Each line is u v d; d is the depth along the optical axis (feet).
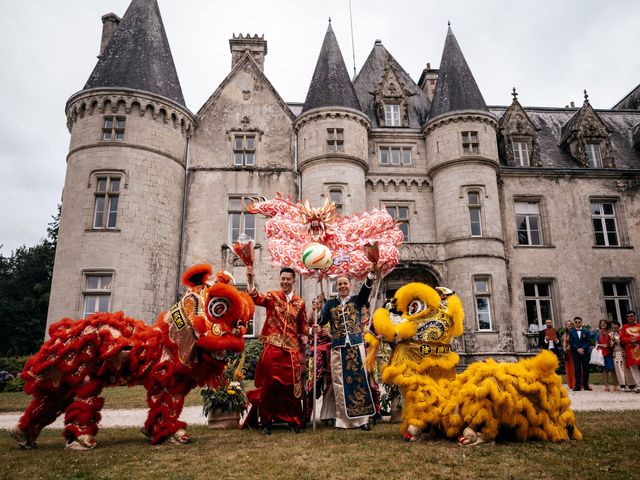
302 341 18.85
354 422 18.06
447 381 15.80
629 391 34.96
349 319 18.79
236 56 79.82
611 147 79.97
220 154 69.67
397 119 75.77
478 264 63.87
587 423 17.78
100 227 59.47
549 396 14.92
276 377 17.37
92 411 14.89
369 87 81.25
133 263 58.29
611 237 73.61
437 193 69.67
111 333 15.33
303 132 68.90
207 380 16.20
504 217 70.85
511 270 68.85
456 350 61.21
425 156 72.69
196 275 16.53
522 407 14.30
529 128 75.56
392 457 12.63
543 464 11.75
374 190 70.44
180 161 66.44
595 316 68.28
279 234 19.83
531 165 74.18
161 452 13.75
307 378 20.33
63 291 56.80
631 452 12.89
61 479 10.89
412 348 16.15
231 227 67.41
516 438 14.78
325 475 10.96
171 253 62.54
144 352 15.55
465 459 12.30
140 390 38.14
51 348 14.76
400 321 16.30
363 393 18.21
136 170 61.26
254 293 17.83
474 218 67.62
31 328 105.91
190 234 65.46
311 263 18.01
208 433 17.90
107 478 10.93
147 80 65.00
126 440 16.40
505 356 60.80
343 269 19.19
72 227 58.70
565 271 69.62
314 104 69.46
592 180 73.97
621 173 73.77
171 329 15.65
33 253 119.75
